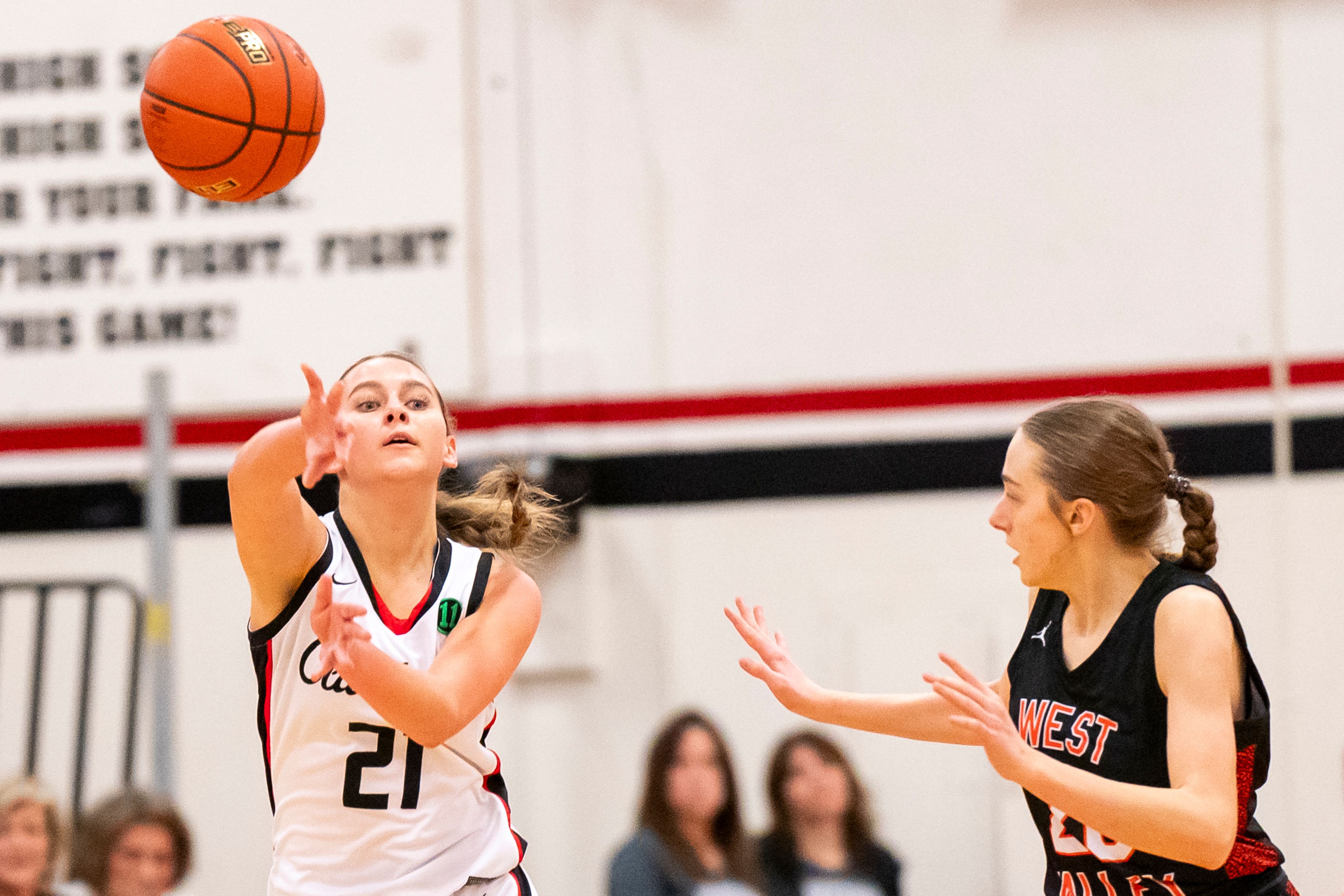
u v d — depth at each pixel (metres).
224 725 12.65
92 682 12.76
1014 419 12.45
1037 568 5.61
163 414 11.95
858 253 12.60
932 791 12.09
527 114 12.80
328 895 5.61
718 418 12.65
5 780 9.72
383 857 5.65
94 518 12.90
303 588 5.52
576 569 12.46
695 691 12.49
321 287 12.84
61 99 13.00
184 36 6.28
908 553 12.45
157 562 11.85
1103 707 5.43
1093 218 12.42
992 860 11.96
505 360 12.72
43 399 12.95
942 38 12.56
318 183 12.84
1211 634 5.18
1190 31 12.39
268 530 5.22
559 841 12.37
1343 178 12.28
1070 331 12.42
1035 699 5.76
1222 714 5.09
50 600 12.84
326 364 12.81
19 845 9.20
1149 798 4.82
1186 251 12.37
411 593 5.72
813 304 12.61
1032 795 5.73
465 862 5.84
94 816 9.73
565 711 12.48
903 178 12.58
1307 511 12.20
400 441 5.49
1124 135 12.42
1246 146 12.35
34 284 12.99
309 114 6.46
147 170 12.95
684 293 12.70
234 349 12.88
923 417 12.51
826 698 6.25
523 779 12.41
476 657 5.36
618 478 12.67
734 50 12.70
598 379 12.73
